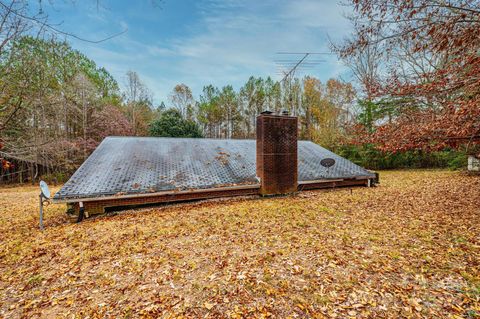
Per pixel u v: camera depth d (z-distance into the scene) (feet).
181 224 21.21
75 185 26.05
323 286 10.95
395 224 19.93
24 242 18.16
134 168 31.68
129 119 94.53
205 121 121.19
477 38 14.38
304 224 20.39
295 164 35.55
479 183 38.63
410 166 76.13
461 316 8.75
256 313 9.25
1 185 61.62
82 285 11.60
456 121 16.17
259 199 32.19
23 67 22.81
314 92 96.43
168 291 10.87
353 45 19.07
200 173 33.22
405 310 9.19
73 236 19.01
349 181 41.60
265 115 33.22
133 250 15.58
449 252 14.10
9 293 11.21
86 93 70.44
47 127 57.62
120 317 9.18
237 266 13.00
